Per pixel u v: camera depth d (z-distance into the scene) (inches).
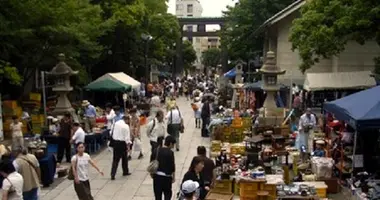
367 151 526.9
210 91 1647.4
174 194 491.5
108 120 797.9
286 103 1213.7
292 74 1250.0
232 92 1428.4
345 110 471.2
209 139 865.5
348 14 804.6
